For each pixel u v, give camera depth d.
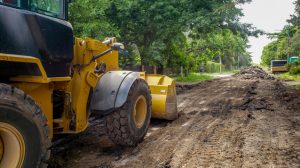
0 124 2.90
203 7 18.30
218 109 9.18
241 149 5.22
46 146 3.32
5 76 3.43
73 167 4.44
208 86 17.89
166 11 17.89
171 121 7.36
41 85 3.70
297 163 4.60
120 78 5.02
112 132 5.06
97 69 5.13
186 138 5.88
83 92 4.53
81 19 13.51
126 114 5.00
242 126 6.87
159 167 4.44
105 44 5.27
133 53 20.25
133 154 4.98
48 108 3.79
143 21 18.67
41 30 3.59
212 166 4.46
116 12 18.08
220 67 64.75
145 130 5.59
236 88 16.42
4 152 3.06
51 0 3.90
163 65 24.42
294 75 33.16
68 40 3.99
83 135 5.95
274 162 4.64
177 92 14.20
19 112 3.03
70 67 4.22
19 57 3.16
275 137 5.96
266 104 10.12
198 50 33.88
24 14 3.43
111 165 4.52
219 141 5.68
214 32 19.72
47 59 3.68
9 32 3.26
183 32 22.34
